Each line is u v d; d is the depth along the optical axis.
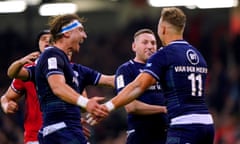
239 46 54.25
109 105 19.59
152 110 22.31
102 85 22.48
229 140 42.97
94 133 41.97
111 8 59.31
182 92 19.75
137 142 22.67
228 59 55.34
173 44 20.17
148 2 58.12
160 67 19.83
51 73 19.27
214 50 56.44
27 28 58.12
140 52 22.91
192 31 57.25
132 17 59.09
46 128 19.55
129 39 58.03
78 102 19.06
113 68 56.75
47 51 19.62
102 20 59.25
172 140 19.64
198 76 20.06
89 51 57.81
